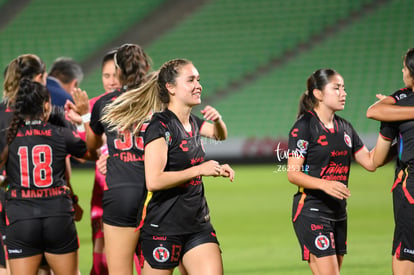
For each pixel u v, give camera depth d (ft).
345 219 56.85
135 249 57.11
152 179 46.65
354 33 276.62
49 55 287.28
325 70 55.83
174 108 49.65
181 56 284.41
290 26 284.61
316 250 54.60
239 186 177.78
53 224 54.65
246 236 106.42
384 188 165.07
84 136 60.95
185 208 48.52
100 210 65.92
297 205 56.03
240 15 291.99
